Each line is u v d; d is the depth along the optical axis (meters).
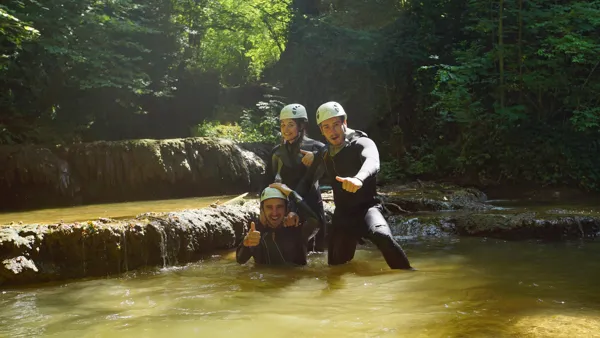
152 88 13.96
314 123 15.10
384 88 14.33
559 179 10.55
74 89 12.03
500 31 11.84
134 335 2.95
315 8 18.22
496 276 4.23
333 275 4.49
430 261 4.96
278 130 14.42
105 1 12.88
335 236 4.94
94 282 4.40
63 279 4.50
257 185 10.54
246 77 20.02
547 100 12.11
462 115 11.54
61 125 11.24
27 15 10.48
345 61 14.89
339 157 4.81
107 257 4.71
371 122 14.40
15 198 8.41
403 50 13.99
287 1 18.92
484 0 12.40
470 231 6.49
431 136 13.29
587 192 10.35
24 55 10.94
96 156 9.04
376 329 2.91
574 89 11.45
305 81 15.57
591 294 3.60
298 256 5.03
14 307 3.63
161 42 14.41
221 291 3.97
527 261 4.84
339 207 4.91
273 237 5.02
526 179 10.70
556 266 4.59
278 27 19.25
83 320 3.28
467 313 3.18
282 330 2.96
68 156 8.90
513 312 3.18
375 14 16.27
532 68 12.08
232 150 10.27
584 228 6.21
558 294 3.61
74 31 11.76
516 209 7.47
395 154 12.93
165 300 3.73
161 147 9.54
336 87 15.09
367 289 3.92
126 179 9.20
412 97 14.18
